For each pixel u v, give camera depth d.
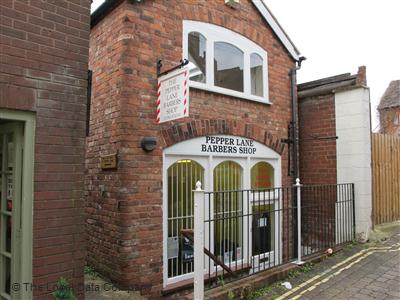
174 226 5.22
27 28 3.23
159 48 5.02
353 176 7.14
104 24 5.20
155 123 4.91
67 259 3.42
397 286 4.86
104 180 4.98
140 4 4.85
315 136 7.75
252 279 4.89
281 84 7.20
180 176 5.35
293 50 7.42
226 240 5.94
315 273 5.47
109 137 4.89
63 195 3.42
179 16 5.33
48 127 3.34
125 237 4.52
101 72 5.21
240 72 6.35
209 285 4.68
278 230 6.78
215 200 5.65
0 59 3.05
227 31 6.08
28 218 3.23
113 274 4.68
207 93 5.68
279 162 7.04
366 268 5.61
